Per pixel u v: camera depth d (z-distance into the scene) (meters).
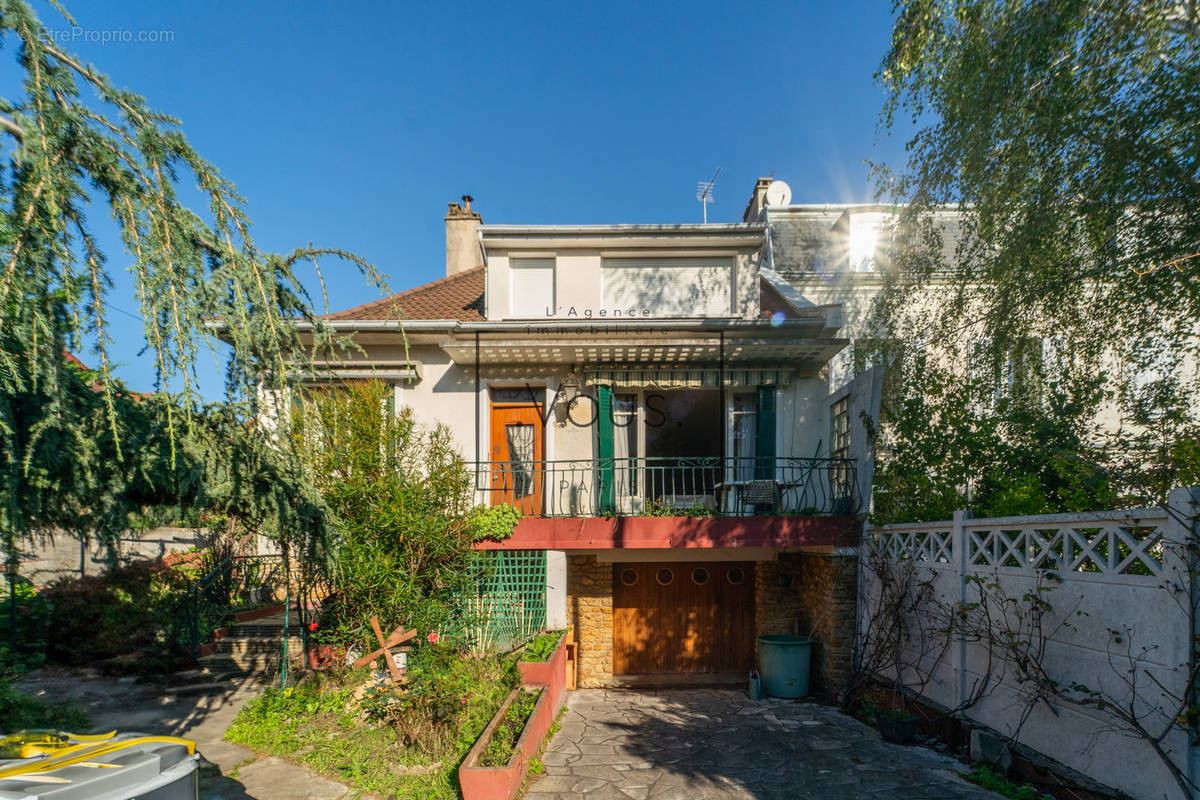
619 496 11.09
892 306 9.80
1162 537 4.42
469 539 9.11
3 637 8.89
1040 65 6.66
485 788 5.31
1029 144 7.17
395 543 8.36
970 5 7.14
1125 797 4.61
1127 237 6.92
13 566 3.69
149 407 4.49
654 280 11.30
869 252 12.98
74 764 3.24
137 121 3.47
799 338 10.70
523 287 11.35
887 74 8.11
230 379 4.39
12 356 3.09
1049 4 6.50
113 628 9.74
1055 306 7.84
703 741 7.53
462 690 7.18
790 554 11.34
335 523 6.37
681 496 11.59
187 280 3.61
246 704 7.88
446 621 8.95
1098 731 4.93
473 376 11.13
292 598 11.09
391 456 8.50
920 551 7.84
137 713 7.76
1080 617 5.16
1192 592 4.16
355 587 7.96
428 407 11.09
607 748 7.29
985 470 8.01
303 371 5.02
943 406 8.65
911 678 8.08
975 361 8.82
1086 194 6.90
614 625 11.76
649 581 11.86
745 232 10.89
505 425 11.27
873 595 9.14
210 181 3.85
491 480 10.98
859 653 9.42
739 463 11.14
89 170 3.32
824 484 10.86
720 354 10.36
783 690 9.80
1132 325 7.38
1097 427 7.99
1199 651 4.12
